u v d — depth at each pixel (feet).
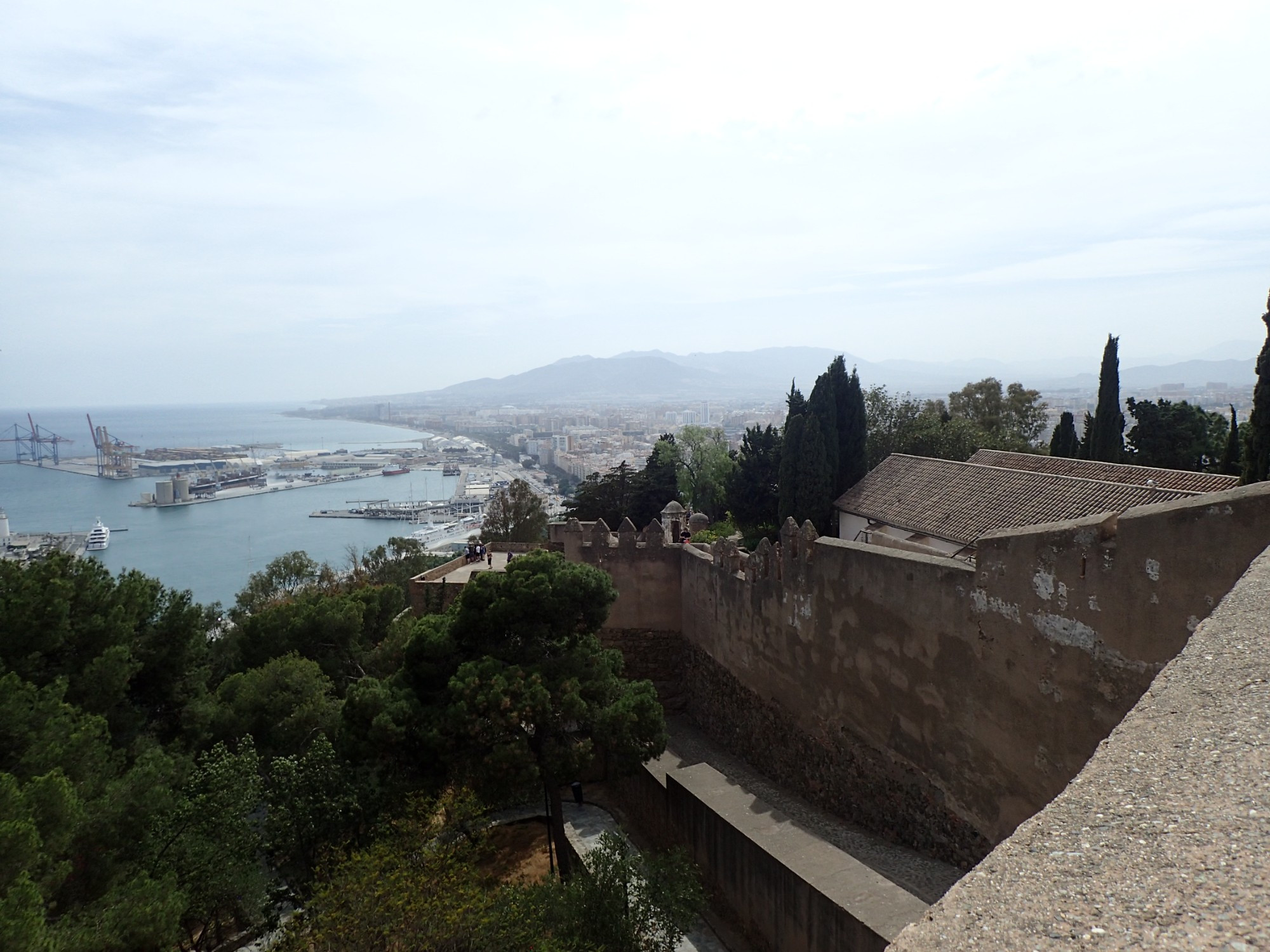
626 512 156.46
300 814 48.03
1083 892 9.21
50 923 35.04
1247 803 9.79
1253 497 26.16
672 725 76.54
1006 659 36.83
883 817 46.98
